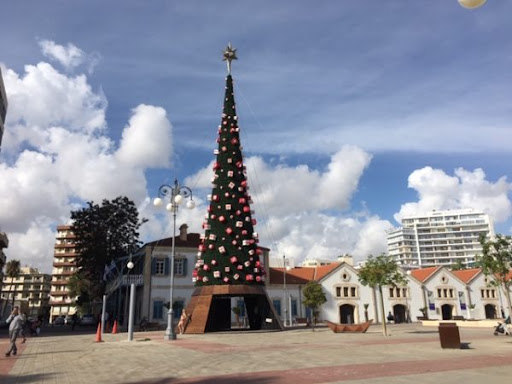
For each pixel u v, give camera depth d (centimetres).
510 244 2189
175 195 2211
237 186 2966
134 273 4422
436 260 16875
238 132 3123
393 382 859
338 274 4934
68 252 11262
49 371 1102
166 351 1527
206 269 2803
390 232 17925
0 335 3061
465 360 1221
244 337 2255
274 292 4619
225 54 3375
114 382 914
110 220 5019
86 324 5506
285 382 874
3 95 4891
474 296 5672
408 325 4044
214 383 879
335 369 1048
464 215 16988
